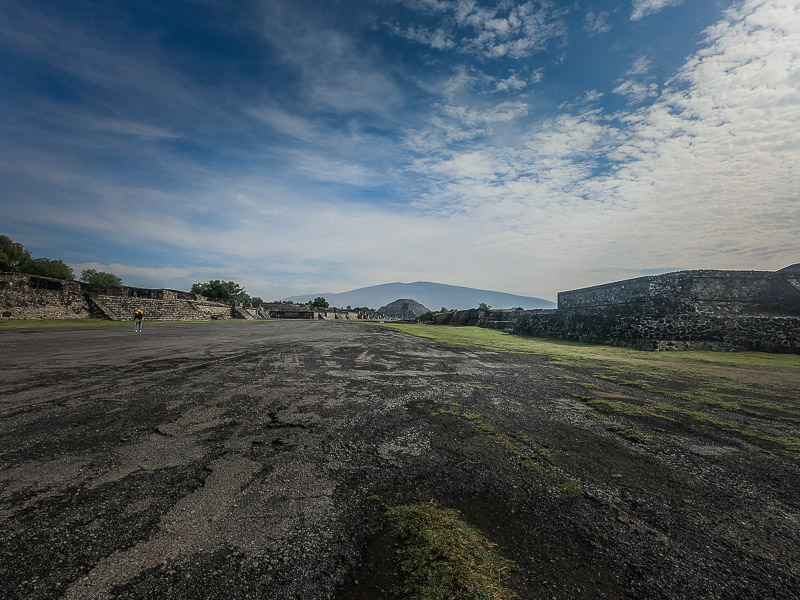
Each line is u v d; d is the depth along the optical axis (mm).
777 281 18016
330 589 1842
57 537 2174
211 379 6992
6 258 36281
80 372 7371
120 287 33344
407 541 2246
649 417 5125
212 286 60906
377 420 4707
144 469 3129
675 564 2139
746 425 4816
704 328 15047
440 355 11781
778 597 1898
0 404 5020
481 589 1866
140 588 1804
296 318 66250
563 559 2150
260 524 2371
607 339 17844
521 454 3719
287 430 4223
